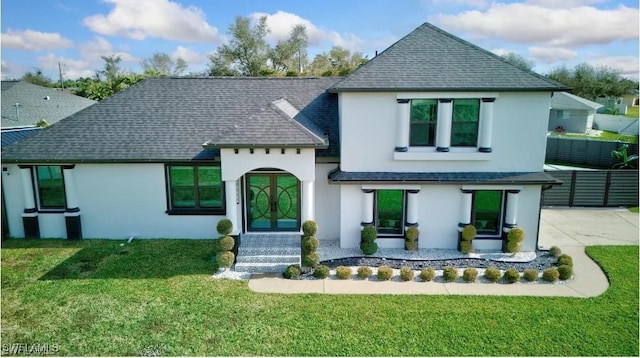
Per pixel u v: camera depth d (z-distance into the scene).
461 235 17.53
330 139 19.03
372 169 17.62
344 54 86.69
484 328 11.73
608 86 86.69
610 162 36.28
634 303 13.16
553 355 10.54
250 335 11.45
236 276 15.27
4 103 45.22
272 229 18.73
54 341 11.20
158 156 18.42
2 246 18.28
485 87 16.30
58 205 19.56
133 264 16.28
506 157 17.36
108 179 18.89
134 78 67.88
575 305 13.05
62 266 16.06
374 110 17.08
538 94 16.77
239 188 18.41
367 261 16.17
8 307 12.94
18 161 18.28
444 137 17.00
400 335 11.40
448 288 14.32
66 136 19.48
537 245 17.95
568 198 25.44
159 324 12.00
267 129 15.99
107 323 12.06
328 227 18.94
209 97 21.67
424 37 18.66
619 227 21.33
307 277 15.16
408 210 17.58
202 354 10.67
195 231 19.30
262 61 80.00
